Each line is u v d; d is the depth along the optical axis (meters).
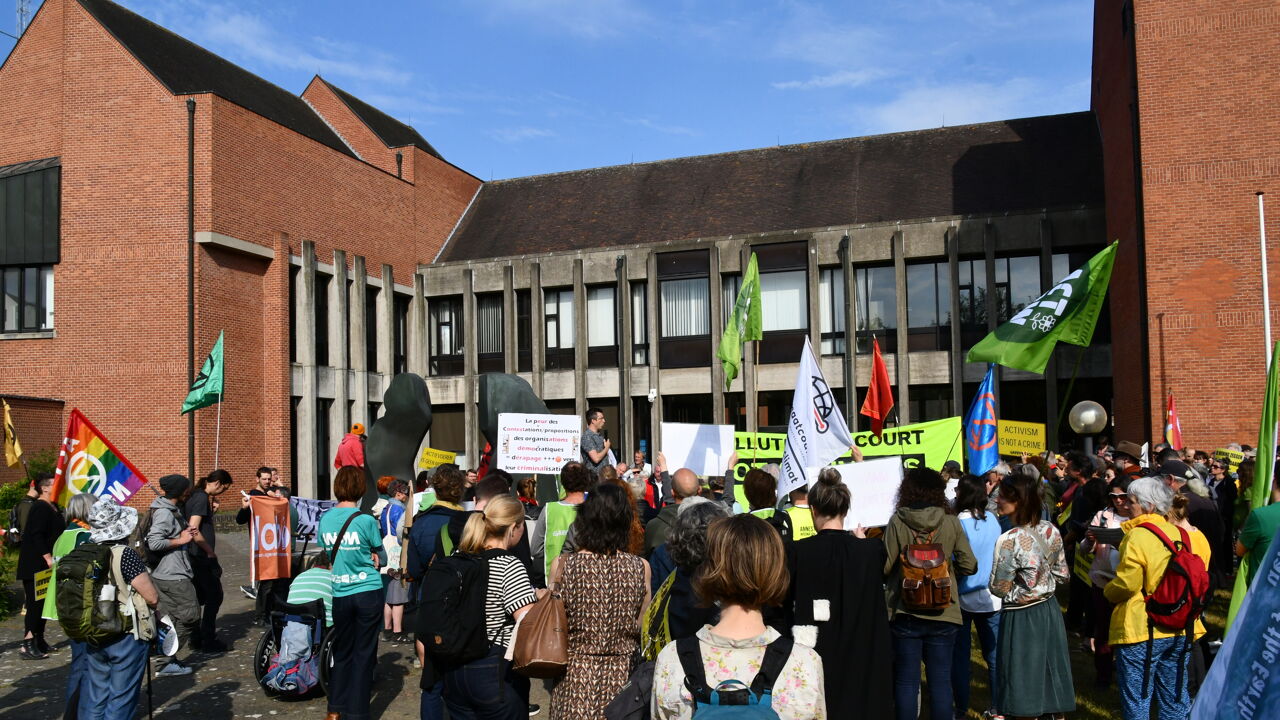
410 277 33.25
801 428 8.40
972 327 27.17
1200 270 19.17
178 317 24.39
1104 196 27.36
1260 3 19.11
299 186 27.98
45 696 8.49
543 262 31.91
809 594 5.04
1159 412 19.28
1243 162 19.03
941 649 5.84
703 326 30.17
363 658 6.95
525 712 5.39
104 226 24.98
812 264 28.56
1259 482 6.48
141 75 25.05
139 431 24.41
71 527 6.42
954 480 9.85
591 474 7.66
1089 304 12.11
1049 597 6.12
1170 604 5.66
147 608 5.91
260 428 26.50
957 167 30.56
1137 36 19.91
